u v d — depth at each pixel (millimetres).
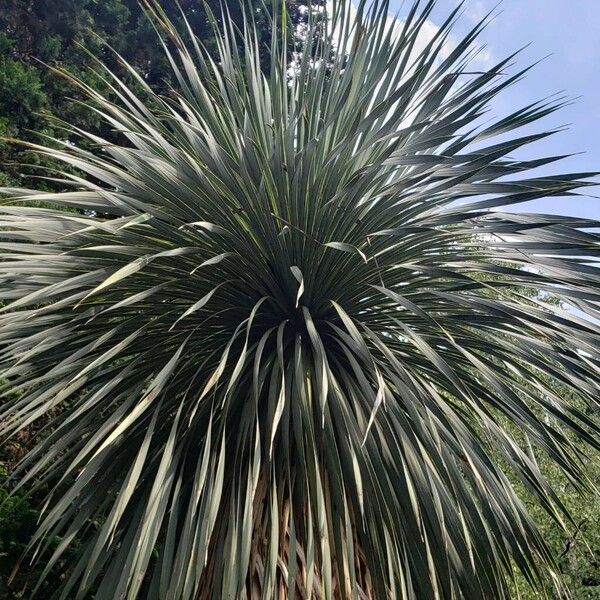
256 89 2672
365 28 2623
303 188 2244
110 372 2256
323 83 2682
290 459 2117
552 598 2287
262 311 2420
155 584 1979
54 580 2799
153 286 2311
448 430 2061
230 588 1711
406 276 2355
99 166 2467
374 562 1843
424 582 1871
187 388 2242
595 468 4254
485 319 2191
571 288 2080
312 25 2834
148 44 7859
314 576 1950
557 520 2148
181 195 2283
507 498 1997
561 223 2211
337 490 1883
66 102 6832
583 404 4219
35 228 2234
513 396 2012
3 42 6207
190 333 2205
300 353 2104
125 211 2283
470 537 1932
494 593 1957
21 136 5809
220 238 2281
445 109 2428
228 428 2205
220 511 2061
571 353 2041
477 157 2123
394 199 2275
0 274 2238
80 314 2182
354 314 2432
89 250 2137
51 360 2297
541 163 2174
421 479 1890
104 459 2023
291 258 2334
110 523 1780
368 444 1934
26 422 1967
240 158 2270
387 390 2033
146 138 2377
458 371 2348
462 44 2484
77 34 7406
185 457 2082
